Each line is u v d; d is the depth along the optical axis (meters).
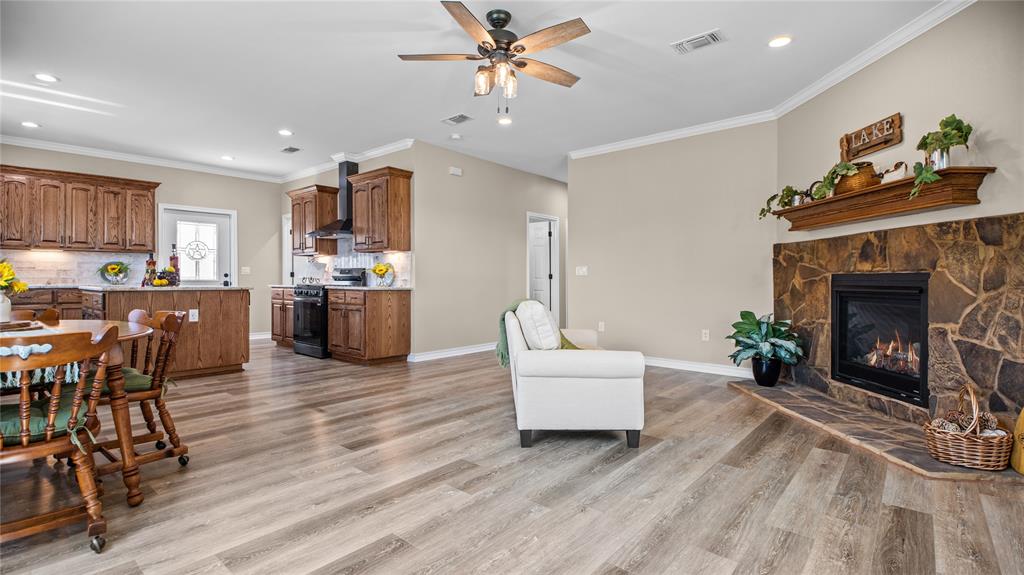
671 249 5.16
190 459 2.57
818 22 2.98
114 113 4.63
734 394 4.00
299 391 4.11
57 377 1.68
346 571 1.59
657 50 3.36
